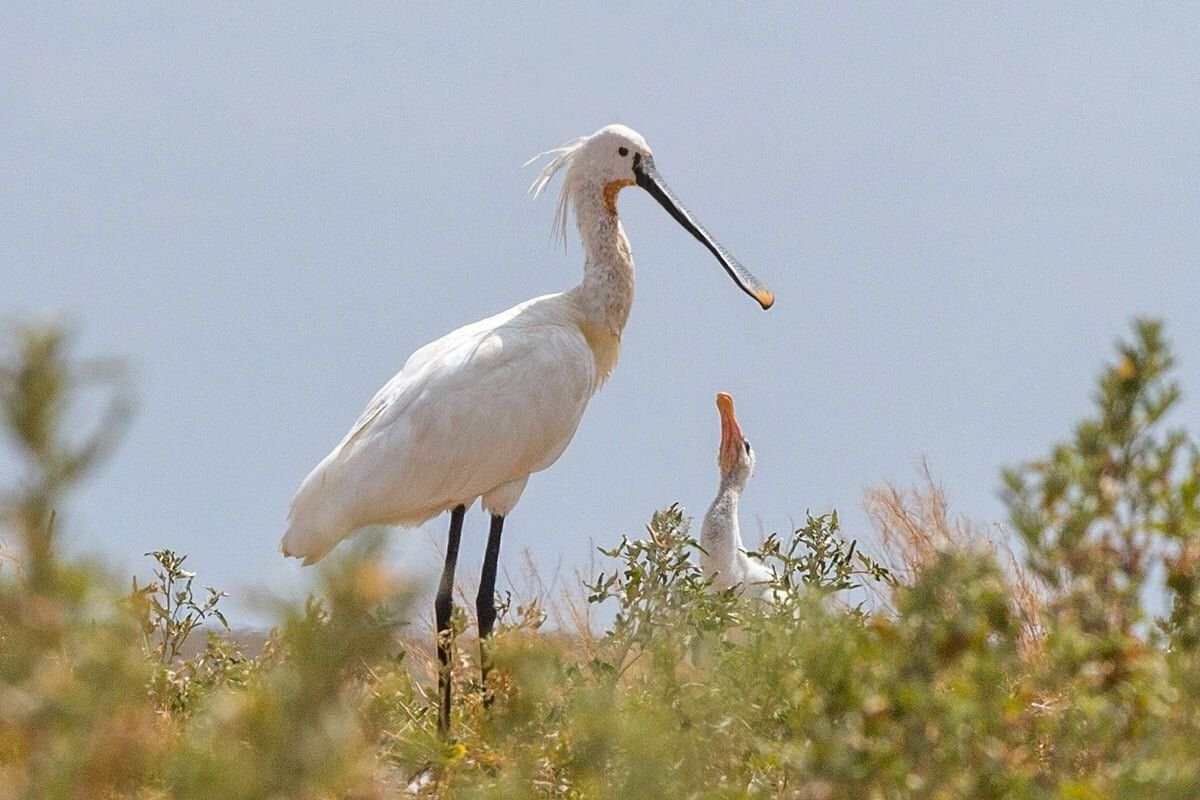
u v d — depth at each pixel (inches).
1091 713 295.1
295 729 197.6
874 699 277.0
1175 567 328.2
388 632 197.2
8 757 212.4
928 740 275.0
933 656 281.7
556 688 416.5
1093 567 325.4
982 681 281.9
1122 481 330.0
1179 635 326.3
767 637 351.3
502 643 409.1
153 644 583.8
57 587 186.7
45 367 178.2
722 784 321.4
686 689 360.8
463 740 446.9
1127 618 324.5
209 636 518.0
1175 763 270.8
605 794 280.2
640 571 498.6
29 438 177.9
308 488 650.8
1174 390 332.8
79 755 195.8
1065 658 305.6
